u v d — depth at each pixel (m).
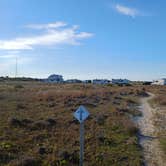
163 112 29.91
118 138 16.39
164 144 16.03
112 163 12.45
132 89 59.94
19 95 37.25
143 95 51.03
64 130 17.62
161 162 13.09
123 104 33.62
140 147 15.34
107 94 44.53
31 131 17.09
